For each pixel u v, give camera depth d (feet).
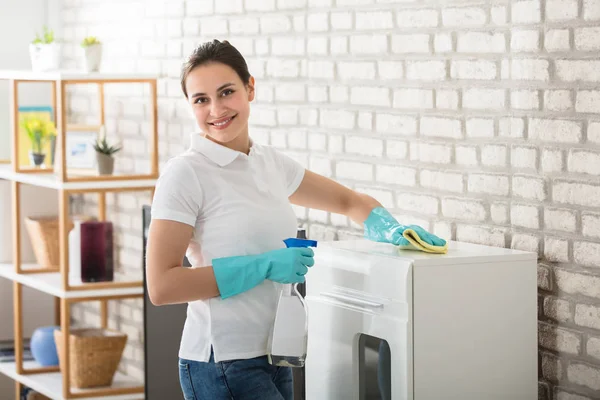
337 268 10.44
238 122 9.52
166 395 14.75
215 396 9.40
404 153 12.19
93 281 16.39
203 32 15.84
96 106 19.33
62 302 15.97
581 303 10.06
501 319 9.97
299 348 9.41
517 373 10.09
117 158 18.61
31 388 17.95
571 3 9.93
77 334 17.20
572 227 10.10
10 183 18.80
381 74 12.44
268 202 9.69
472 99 11.17
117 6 18.35
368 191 12.82
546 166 10.34
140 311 17.95
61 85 15.51
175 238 9.26
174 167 9.39
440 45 11.53
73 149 18.26
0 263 18.69
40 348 17.87
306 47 13.70
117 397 16.37
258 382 9.37
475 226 11.23
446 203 11.60
